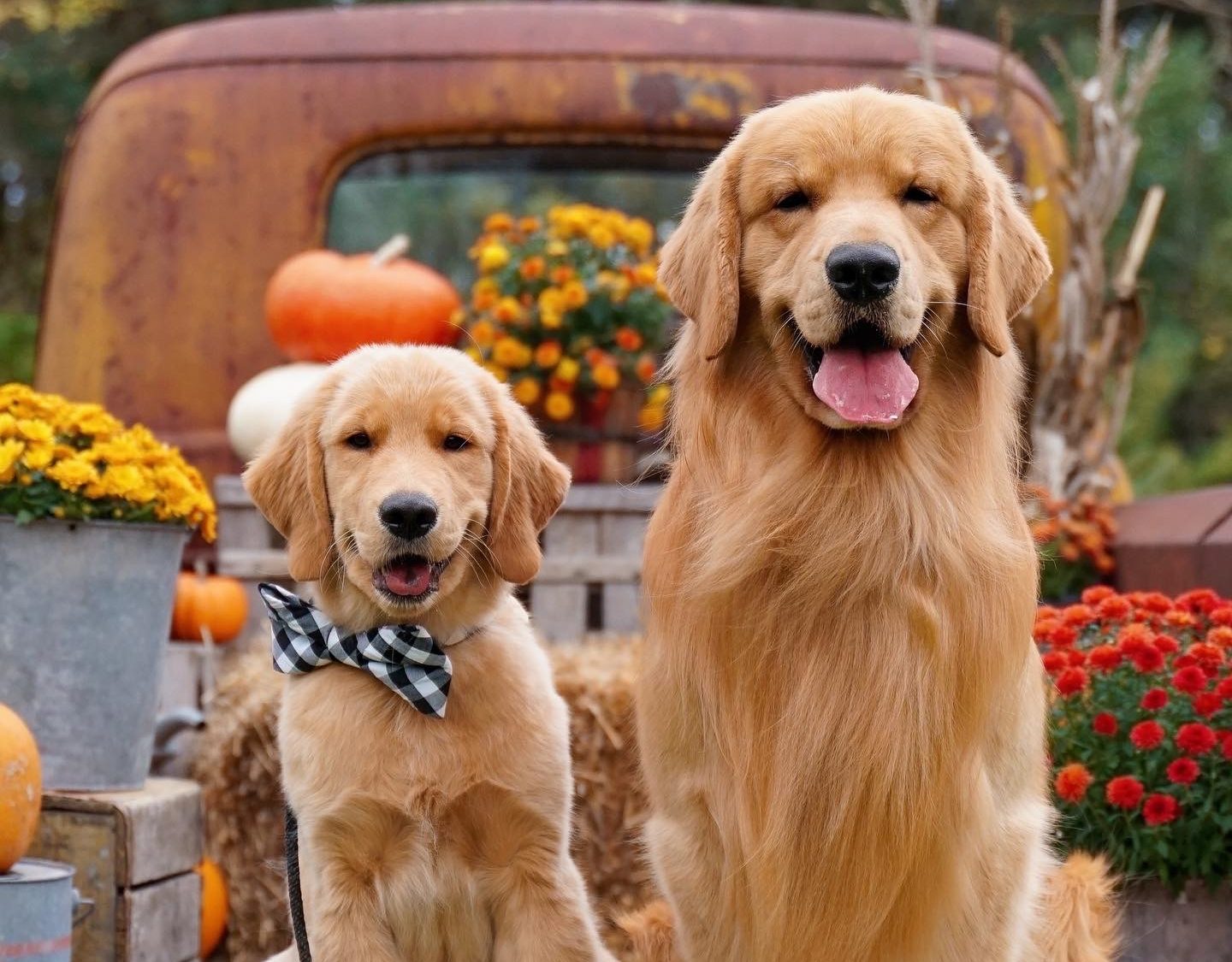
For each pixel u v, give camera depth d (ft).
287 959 13.16
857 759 10.87
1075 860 13.43
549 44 21.90
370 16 22.47
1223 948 14.23
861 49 22.35
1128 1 61.62
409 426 12.21
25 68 56.95
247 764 16.57
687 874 11.59
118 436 15.65
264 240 21.86
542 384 20.81
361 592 12.48
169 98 22.07
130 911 14.87
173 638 20.45
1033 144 22.65
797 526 11.00
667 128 21.80
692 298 11.51
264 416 20.10
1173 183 57.36
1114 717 14.38
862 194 10.80
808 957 11.14
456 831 12.08
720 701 11.18
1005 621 11.08
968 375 11.31
